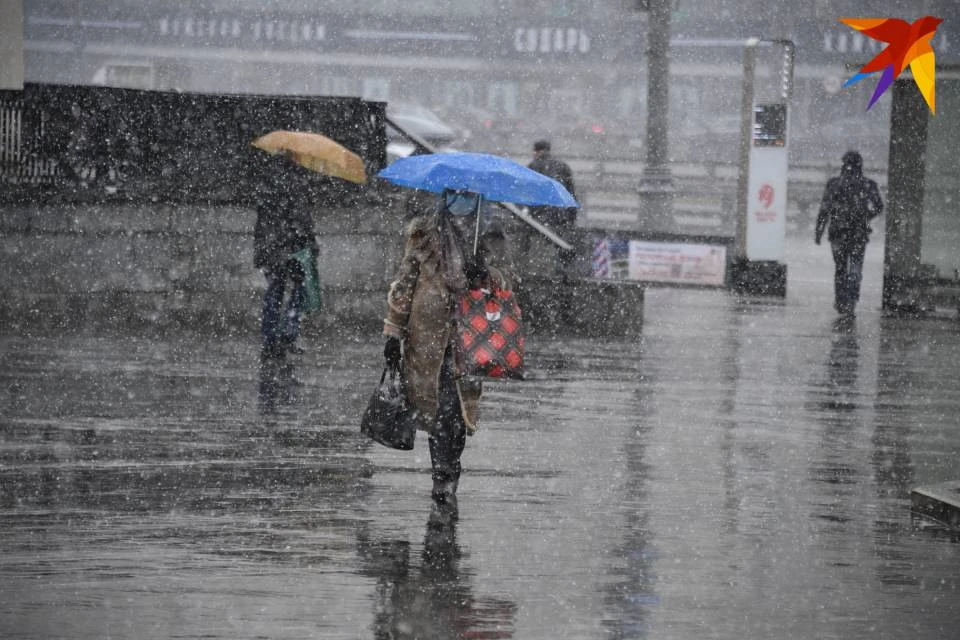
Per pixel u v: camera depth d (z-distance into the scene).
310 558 19.30
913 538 21.44
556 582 18.47
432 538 20.56
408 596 17.64
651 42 90.31
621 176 143.00
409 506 22.53
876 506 23.61
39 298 43.44
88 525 20.77
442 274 21.55
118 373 35.62
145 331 43.84
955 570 19.62
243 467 25.14
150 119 45.16
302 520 21.44
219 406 31.31
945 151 58.56
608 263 65.69
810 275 79.12
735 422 31.58
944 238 58.97
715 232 124.94
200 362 38.06
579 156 148.25
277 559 19.20
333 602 17.30
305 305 39.34
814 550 20.56
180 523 21.05
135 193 44.66
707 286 69.69
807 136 186.88
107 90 44.69
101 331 43.47
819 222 57.66
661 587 18.39
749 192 65.81
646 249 70.50
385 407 22.02
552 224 59.62
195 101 45.53
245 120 45.97
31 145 44.44
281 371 36.94
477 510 22.41
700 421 31.58
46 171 44.53
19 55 52.16
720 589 18.38
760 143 66.00
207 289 45.28
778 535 21.42
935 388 37.97
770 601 17.89
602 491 24.08
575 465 26.23
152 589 17.66
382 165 48.03
